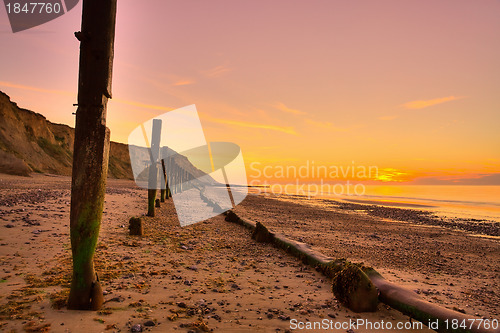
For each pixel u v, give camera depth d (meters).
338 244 8.81
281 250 7.24
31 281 4.03
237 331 2.97
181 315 3.25
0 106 42.38
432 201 35.12
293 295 4.20
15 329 2.68
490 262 7.81
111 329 2.79
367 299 3.66
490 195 47.66
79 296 3.17
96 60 3.03
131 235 7.79
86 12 3.01
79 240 3.14
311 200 33.69
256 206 21.17
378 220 17.00
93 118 3.05
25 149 42.72
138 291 3.93
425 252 8.56
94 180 3.11
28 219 8.09
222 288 4.32
